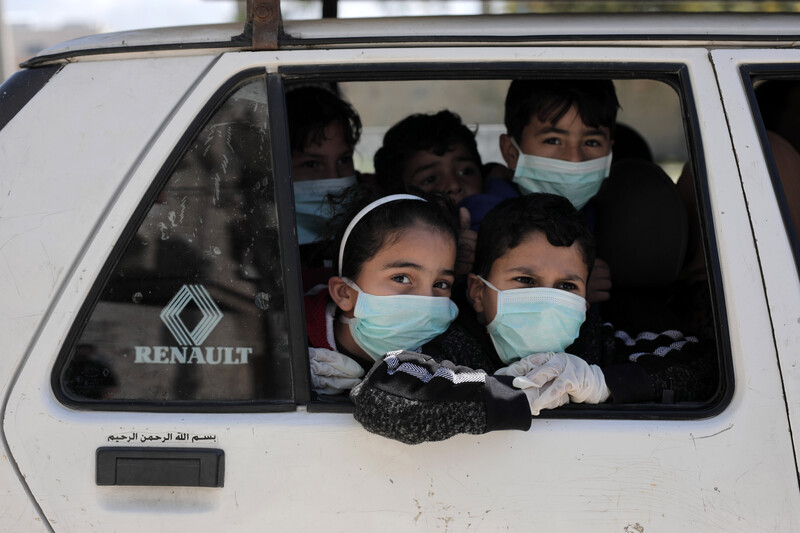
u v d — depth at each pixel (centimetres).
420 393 146
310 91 252
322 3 248
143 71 157
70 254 151
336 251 190
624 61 160
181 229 154
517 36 160
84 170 153
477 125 324
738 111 159
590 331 188
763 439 150
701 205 158
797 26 163
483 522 150
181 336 153
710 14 167
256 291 154
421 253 173
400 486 150
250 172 156
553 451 151
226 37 158
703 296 213
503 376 157
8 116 157
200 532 149
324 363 167
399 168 261
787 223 156
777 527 149
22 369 149
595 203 234
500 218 181
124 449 149
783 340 152
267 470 149
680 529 150
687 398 164
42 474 148
